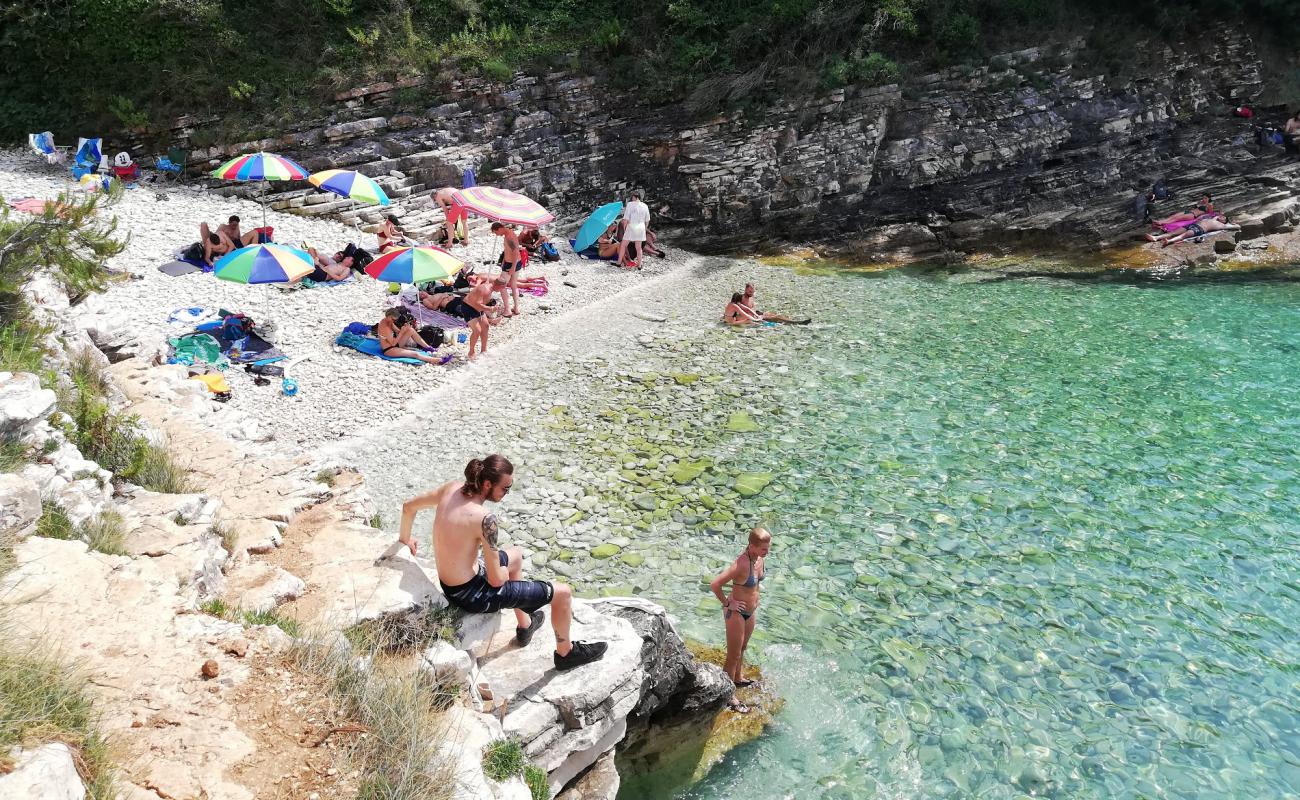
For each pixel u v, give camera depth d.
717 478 11.99
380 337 15.63
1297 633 8.75
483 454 12.49
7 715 3.84
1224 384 15.06
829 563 10.02
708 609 9.18
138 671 4.79
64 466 6.62
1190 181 27.67
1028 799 6.83
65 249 9.16
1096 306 19.81
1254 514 10.93
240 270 14.20
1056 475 12.02
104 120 22.17
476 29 25.66
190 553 6.11
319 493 8.13
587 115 25.42
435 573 6.75
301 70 23.44
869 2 26.33
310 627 5.67
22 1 21.67
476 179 23.55
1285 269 22.02
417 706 5.16
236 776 4.31
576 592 9.36
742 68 25.81
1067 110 28.27
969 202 26.33
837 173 25.75
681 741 7.54
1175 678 8.14
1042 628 8.88
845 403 14.52
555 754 6.02
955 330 18.28
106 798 3.88
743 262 24.14
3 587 5.05
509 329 17.77
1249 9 31.59
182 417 9.81
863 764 7.23
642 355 16.69
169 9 22.47
